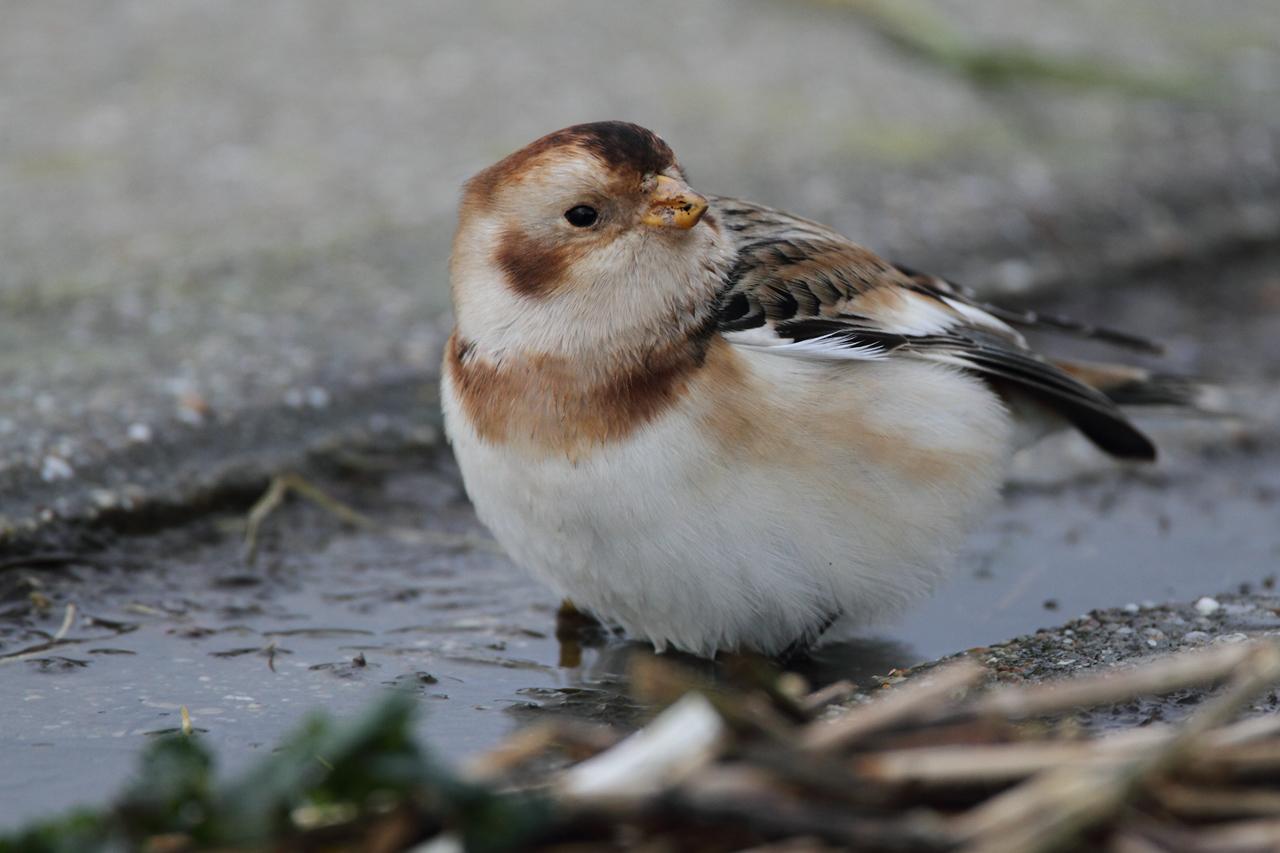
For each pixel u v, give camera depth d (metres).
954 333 9.68
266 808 5.71
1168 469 12.43
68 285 13.82
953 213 16.02
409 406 12.39
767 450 8.53
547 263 8.59
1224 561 10.77
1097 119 18.52
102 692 8.76
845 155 17.00
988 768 5.88
